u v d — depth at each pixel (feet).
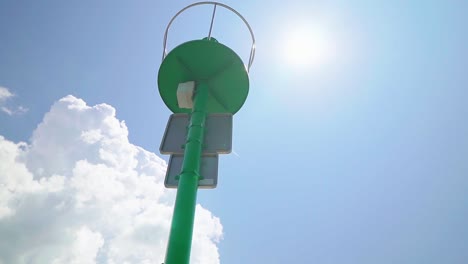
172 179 25.12
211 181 24.21
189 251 20.24
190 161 24.59
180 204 22.13
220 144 26.84
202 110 28.89
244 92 32.99
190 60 32.45
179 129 28.96
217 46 31.68
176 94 32.99
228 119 28.91
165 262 19.48
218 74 32.76
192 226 21.43
